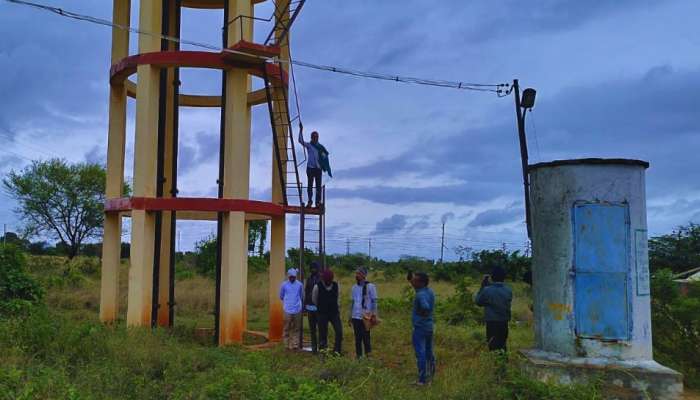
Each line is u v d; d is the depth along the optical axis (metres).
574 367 10.09
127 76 17.14
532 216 11.57
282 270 17.45
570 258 10.79
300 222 16.23
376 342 15.91
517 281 36.53
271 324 17.34
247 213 16.47
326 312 13.82
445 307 21.23
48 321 12.58
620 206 10.73
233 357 11.95
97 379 9.20
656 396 9.81
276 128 17.28
